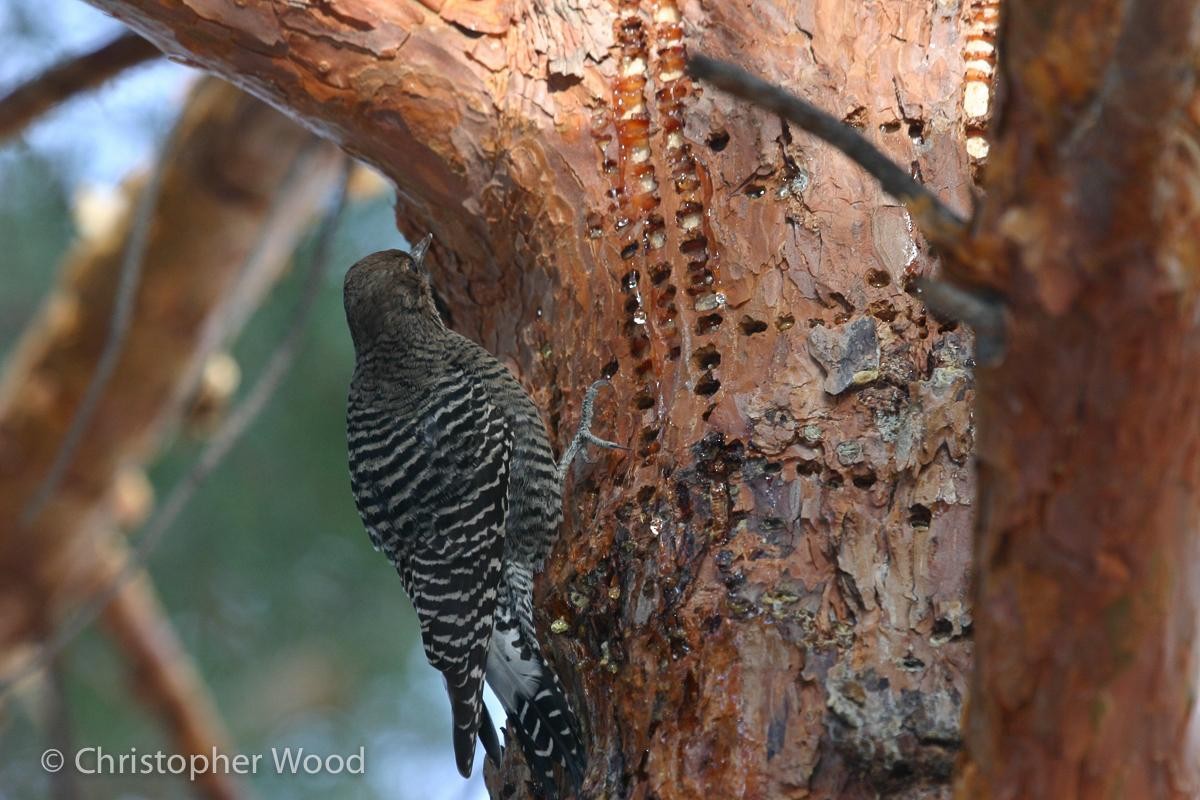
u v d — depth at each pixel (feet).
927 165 25.68
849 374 24.11
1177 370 13.39
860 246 25.14
